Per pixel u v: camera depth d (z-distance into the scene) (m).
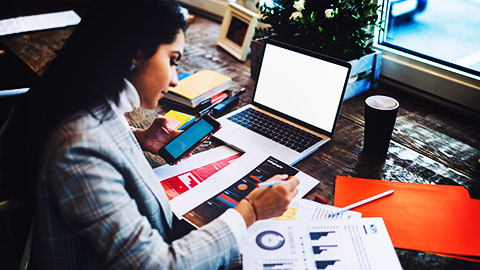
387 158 1.05
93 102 0.69
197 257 0.70
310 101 1.15
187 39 1.92
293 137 1.12
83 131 0.65
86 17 0.69
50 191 0.63
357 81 1.36
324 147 1.11
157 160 1.06
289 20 1.37
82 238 0.72
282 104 1.21
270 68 1.24
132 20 0.67
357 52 1.30
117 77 0.69
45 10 2.13
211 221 0.83
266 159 1.02
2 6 2.14
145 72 0.73
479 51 1.24
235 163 1.01
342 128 1.20
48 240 0.69
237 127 1.18
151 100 0.78
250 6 1.89
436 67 1.30
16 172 0.71
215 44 1.86
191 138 1.05
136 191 0.73
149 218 0.76
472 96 1.23
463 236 0.79
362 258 0.74
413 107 1.33
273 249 0.77
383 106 1.01
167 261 0.68
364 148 1.08
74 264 0.72
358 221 0.82
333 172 1.00
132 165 0.72
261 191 0.79
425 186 0.94
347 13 1.24
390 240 0.77
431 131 1.18
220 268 0.74
